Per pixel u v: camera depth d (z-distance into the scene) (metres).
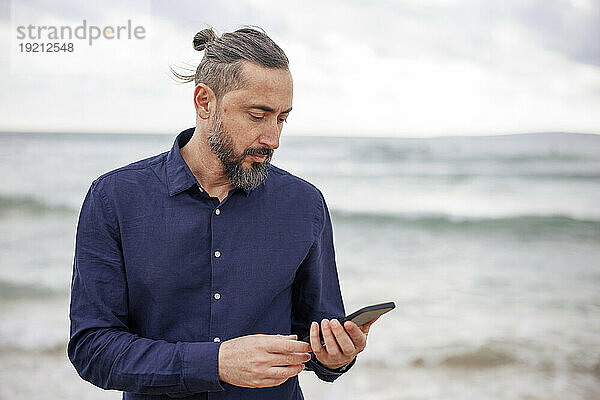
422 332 5.27
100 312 1.14
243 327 1.19
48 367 4.49
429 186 7.81
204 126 1.16
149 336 1.18
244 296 1.19
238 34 1.12
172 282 1.16
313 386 3.97
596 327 5.55
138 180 1.19
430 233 7.49
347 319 1.11
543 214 7.54
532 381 4.52
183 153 1.23
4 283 6.21
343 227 7.61
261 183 1.23
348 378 4.26
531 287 6.41
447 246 7.35
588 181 7.51
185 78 1.29
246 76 1.08
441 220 7.67
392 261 6.87
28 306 5.71
